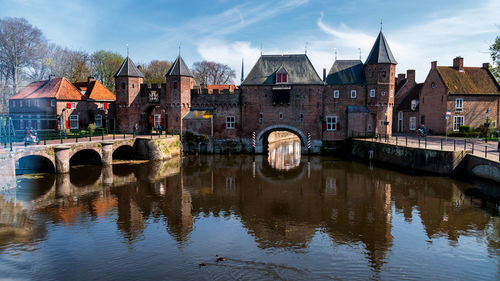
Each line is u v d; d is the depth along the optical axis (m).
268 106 33.50
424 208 15.73
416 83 41.41
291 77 33.34
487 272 9.90
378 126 32.22
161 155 28.95
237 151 34.19
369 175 23.03
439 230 13.09
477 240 12.13
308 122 33.28
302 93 33.09
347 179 22.08
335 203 16.83
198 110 34.16
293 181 21.75
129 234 12.63
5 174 18.09
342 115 33.34
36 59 40.16
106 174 22.73
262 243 11.95
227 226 13.65
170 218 14.53
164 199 17.41
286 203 16.89
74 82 44.88
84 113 37.31
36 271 9.72
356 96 33.00
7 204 15.90
